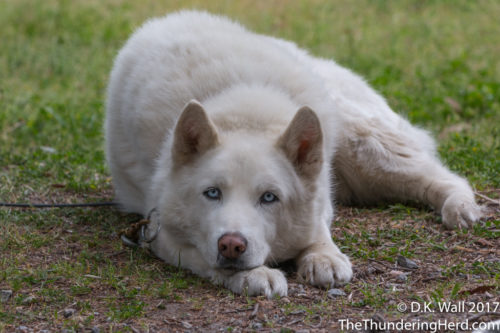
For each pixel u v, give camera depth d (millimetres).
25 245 6777
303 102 6848
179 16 8102
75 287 5727
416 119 12195
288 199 5859
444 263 6355
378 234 7152
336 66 9258
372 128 8336
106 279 5918
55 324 5156
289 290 5746
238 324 5133
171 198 5984
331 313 5309
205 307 5441
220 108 6266
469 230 7215
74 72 16062
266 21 21078
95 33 19484
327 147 6992
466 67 16031
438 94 13797
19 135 11250
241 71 6812
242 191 5656
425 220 7680
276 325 5102
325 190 6480
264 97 6418
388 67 16172
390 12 22828
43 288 5766
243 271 5684
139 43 7688
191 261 6078
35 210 7871
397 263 6363
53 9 21203
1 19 19953
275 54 7246
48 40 18672
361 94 8758
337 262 5930
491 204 8000
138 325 5137
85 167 9719
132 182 7523
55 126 11867
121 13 21375
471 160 9492
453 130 11703
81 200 8484
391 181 8273
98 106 12969
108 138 7832
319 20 21625
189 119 5773
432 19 21734
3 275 5945
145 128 6789
